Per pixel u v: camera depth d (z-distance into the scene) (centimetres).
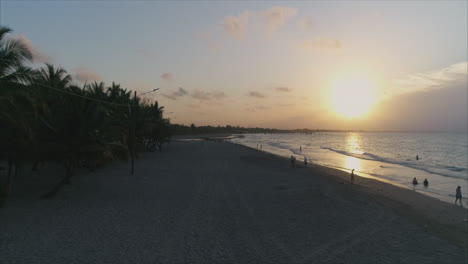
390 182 3158
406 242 1165
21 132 1340
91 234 1107
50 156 1523
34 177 2177
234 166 3650
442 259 1009
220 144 9488
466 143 13550
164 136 5716
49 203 1501
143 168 3047
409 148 10269
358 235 1213
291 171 3409
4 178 2042
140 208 1496
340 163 5238
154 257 932
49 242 1012
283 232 1215
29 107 1259
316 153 7656
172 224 1267
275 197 1878
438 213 1720
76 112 1516
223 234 1169
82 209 1430
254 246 1055
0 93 1102
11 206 1404
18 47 1110
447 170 4316
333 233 1225
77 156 1576
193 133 19900
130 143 2623
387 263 956
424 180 3169
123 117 2727
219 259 938
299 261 941
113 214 1373
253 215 1450
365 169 4366
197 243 1066
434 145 12075
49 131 1516
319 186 2353
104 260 895
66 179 1659
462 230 1385
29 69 1159
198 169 3181
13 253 909
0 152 1370
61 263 861
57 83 1738
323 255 997
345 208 1648
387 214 1576
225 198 1802
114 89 3603
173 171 2923
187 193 1902
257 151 6806
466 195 2497
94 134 1625
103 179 2259
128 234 1126
